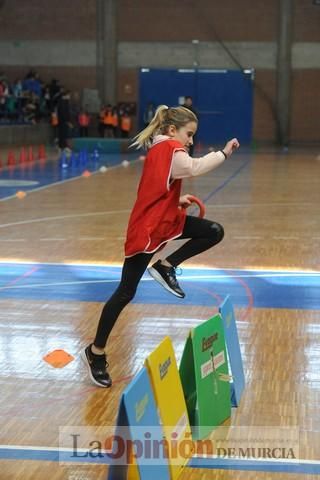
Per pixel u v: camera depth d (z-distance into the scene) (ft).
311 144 140.87
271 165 102.53
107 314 21.50
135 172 90.99
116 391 21.83
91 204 61.98
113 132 135.33
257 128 141.49
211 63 140.87
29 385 22.29
